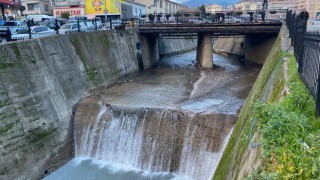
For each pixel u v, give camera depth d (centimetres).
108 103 1786
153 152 1562
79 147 1794
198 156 1441
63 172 1592
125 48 2795
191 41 5422
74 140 1814
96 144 1745
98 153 1730
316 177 392
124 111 1683
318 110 563
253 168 491
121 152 1662
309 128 526
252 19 2933
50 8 6144
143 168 1572
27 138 1530
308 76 712
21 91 1574
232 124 1396
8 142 1438
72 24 2803
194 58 4006
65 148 1733
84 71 2130
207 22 2959
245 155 667
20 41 1669
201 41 3228
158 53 3791
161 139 1552
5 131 1435
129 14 5219
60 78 1873
